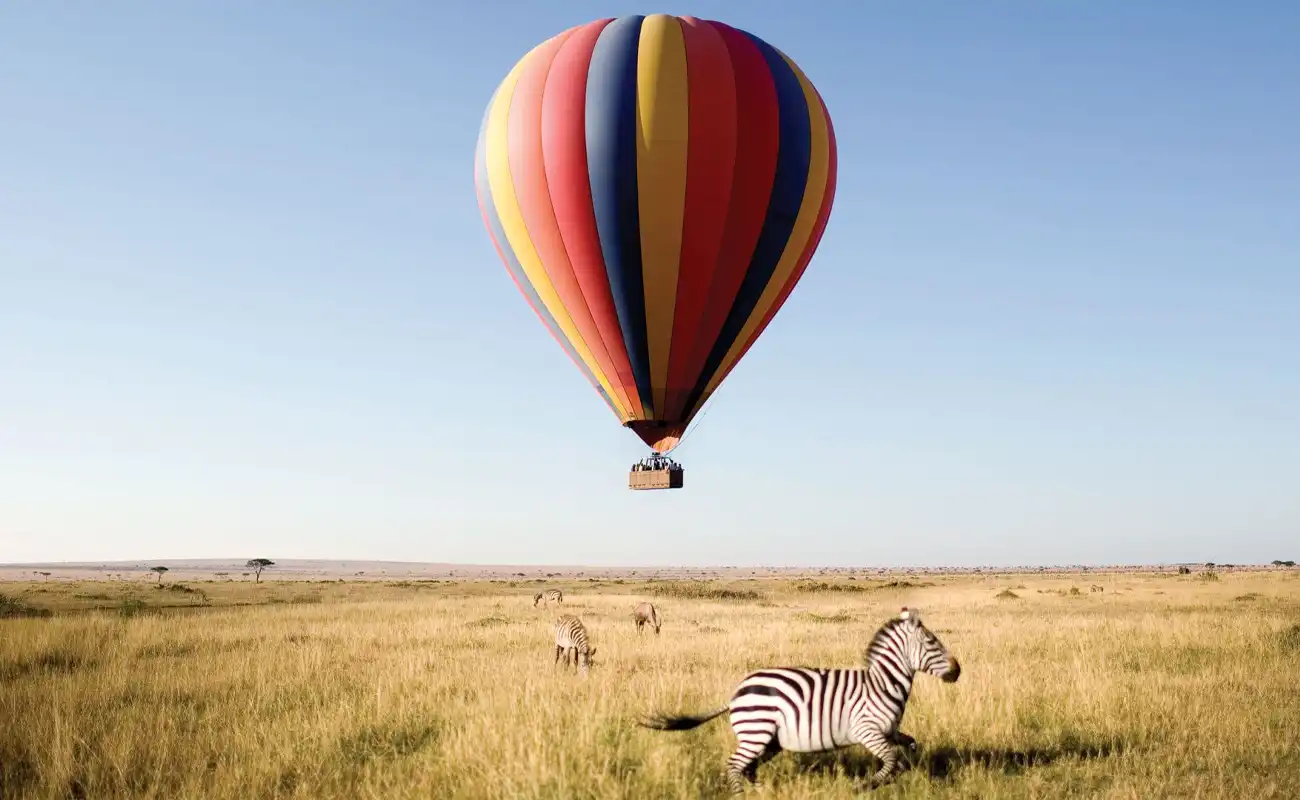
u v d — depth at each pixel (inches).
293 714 435.8
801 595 2017.7
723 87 767.7
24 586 3002.0
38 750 378.3
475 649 746.2
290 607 1432.1
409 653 674.2
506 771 300.4
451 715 408.5
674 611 1322.6
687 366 801.6
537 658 667.4
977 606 1435.8
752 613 1267.2
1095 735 379.6
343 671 579.8
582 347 819.4
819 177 805.2
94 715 445.4
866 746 299.3
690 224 762.2
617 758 325.7
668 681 486.0
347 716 412.2
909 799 289.4
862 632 861.8
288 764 345.7
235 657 665.6
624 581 3927.2
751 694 305.9
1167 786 306.3
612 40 791.1
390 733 391.5
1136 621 928.3
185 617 1147.9
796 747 301.9
